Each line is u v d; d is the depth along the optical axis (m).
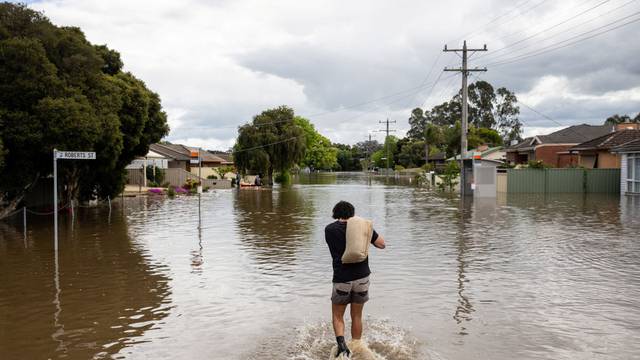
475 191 31.34
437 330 6.46
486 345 5.93
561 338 6.14
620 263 10.55
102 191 27.23
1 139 15.70
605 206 23.78
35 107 16.95
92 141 18.33
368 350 5.75
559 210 22.00
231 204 27.91
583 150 41.28
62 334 6.52
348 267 5.77
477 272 9.80
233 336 6.36
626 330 6.42
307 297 8.16
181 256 11.81
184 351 5.89
